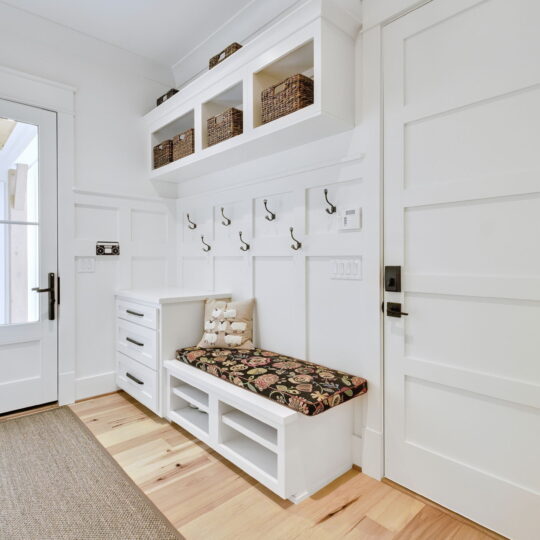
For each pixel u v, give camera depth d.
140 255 2.96
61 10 2.29
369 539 1.36
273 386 1.67
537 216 1.29
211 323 2.34
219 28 2.48
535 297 1.29
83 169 2.66
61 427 2.22
